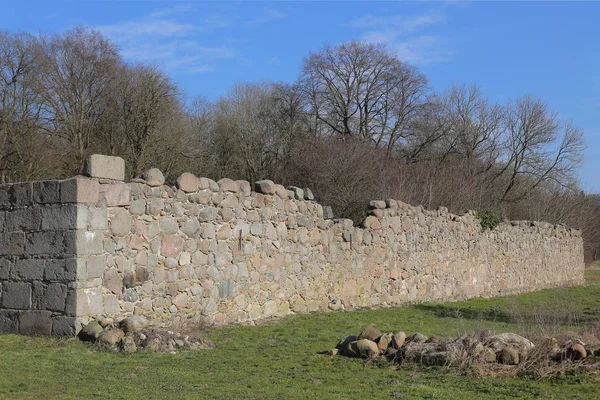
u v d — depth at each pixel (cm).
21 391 671
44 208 984
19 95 2634
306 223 1445
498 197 3897
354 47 3875
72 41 2855
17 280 995
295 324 1246
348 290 1561
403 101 3912
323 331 1162
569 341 820
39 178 2573
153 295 1067
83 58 2839
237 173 3678
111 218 1005
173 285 1105
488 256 2198
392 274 1714
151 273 1066
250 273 1274
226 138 3778
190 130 3353
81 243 958
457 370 783
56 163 2677
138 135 2905
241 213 1261
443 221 1962
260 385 719
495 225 2239
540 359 785
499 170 4050
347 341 923
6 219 1015
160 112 2973
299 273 1414
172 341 937
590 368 763
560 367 764
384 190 2578
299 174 2992
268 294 1320
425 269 1853
